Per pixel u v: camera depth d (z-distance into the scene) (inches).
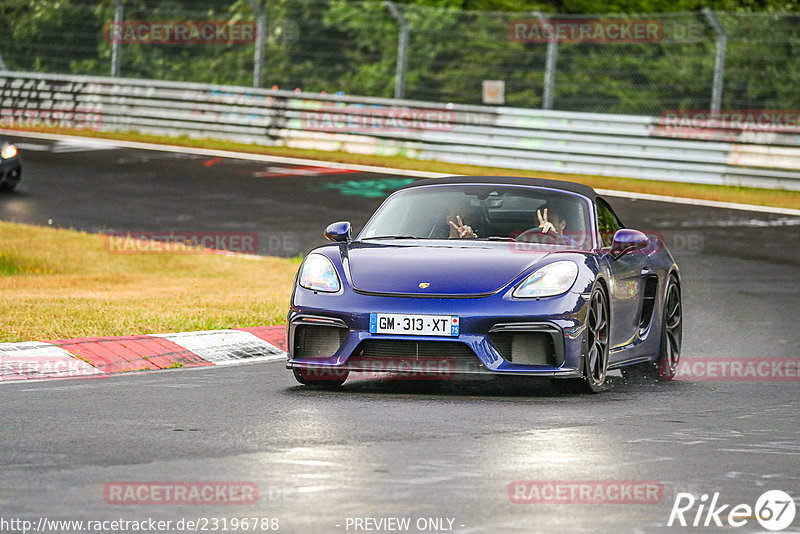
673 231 2217.0
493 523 546.9
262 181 2783.0
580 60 3764.8
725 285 1717.5
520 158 3034.0
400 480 630.5
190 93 3496.6
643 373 1118.4
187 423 797.9
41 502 576.7
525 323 916.0
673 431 805.2
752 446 758.5
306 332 955.3
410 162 3125.0
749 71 3592.5
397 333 919.0
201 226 2242.9
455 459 688.4
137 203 2487.7
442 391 964.0
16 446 713.0
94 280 1679.4
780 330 1407.5
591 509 578.2
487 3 4040.4
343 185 2741.1
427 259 963.3
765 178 2775.6
